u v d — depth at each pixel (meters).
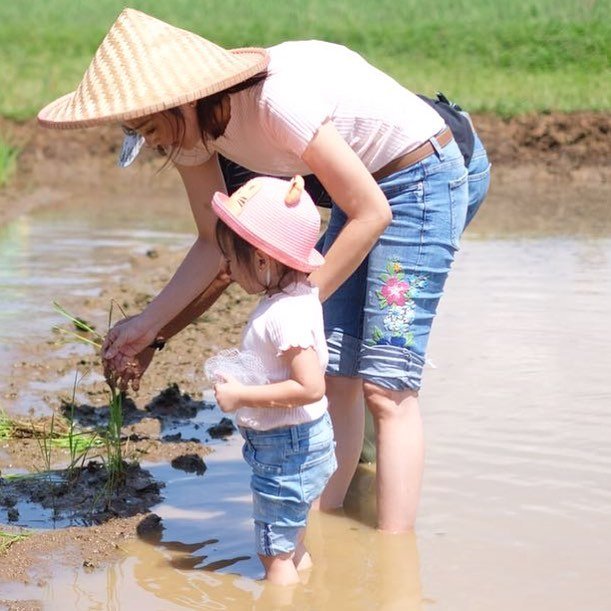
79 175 21.81
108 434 8.15
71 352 10.38
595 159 21.70
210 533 7.09
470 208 7.59
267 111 6.40
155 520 7.23
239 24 27.97
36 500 7.50
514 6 28.73
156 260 14.32
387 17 28.70
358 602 6.23
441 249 6.95
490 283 12.88
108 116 6.22
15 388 9.43
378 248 6.94
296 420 6.27
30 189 20.34
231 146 6.75
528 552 6.78
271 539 6.39
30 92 23.81
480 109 22.61
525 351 10.39
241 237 6.20
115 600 6.19
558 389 9.44
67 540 6.92
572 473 7.87
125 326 7.48
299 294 6.25
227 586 6.41
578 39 26.05
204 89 6.21
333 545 6.97
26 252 14.87
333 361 7.34
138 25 6.55
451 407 9.05
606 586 6.36
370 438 8.34
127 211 18.36
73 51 26.72
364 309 7.05
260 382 6.28
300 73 6.52
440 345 10.57
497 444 8.35
